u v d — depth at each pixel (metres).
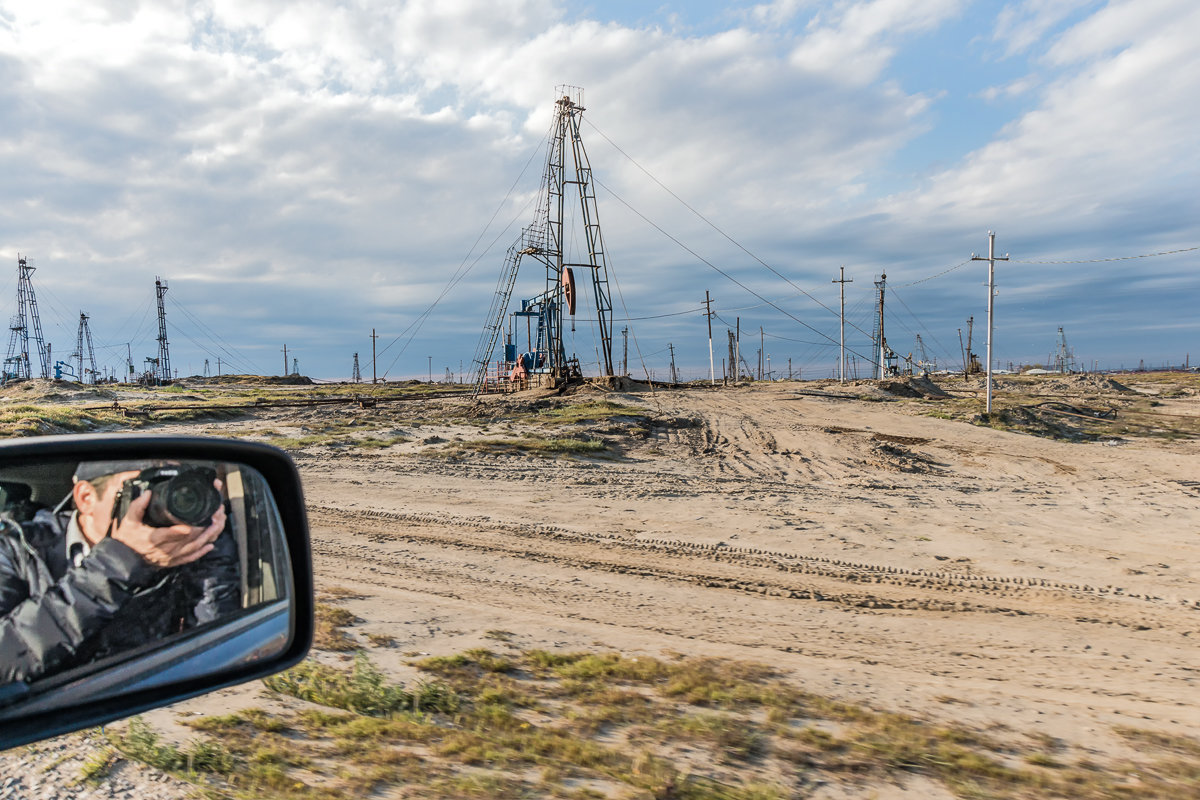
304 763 4.02
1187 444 29.64
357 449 24.28
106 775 3.78
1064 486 19.31
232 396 67.56
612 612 8.19
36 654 1.80
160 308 114.88
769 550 11.41
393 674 5.71
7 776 3.74
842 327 62.16
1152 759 4.37
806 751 4.38
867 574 10.05
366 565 10.32
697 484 18.28
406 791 3.69
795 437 29.28
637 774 3.95
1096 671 6.39
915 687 5.85
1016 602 8.77
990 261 35.44
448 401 50.69
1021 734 4.79
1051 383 73.44
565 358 56.62
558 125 54.56
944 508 15.23
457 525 13.22
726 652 6.75
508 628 7.34
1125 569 10.35
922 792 3.88
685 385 61.03
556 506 15.06
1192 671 6.40
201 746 4.10
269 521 2.56
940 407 40.78
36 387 63.12
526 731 4.62
